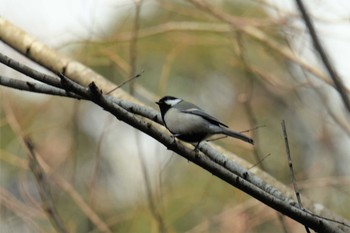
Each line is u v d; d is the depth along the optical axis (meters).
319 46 6.07
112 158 16.30
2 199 10.70
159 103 8.95
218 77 18.00
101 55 13.73
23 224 11.31
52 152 13.33
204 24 13.19
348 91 10.16
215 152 8.01
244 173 7.62
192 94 18.19
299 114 17.00
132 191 15.49
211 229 12.30
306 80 11.95
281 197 7.27
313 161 16.55
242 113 16.84
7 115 10.93
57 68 10.27
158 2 13.76
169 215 14.12
